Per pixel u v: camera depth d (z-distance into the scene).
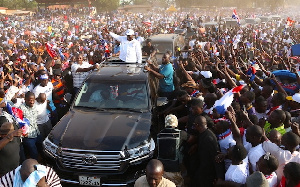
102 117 5.62
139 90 6.16
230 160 4.20
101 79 6.38
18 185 3.24
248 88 6.18
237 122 5.00
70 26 46.53
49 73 9.70
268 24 38.88
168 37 13.66
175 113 6.41
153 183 3.26
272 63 10.05
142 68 7.00
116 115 5.68
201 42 15.71
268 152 3.66
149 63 7.57
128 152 4.84
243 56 11.23
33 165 3.27
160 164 3.29
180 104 6.39
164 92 7.45
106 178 4.80
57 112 7.83
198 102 4.89
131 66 7.15
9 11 73.94
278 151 3.89
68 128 5.30
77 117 5.65
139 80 6.32
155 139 5.44
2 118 5.07
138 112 5.80
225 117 4.75
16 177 3.29
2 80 8.30
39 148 6.21
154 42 12.99
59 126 5.47
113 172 4.82
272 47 16.50
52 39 27.58
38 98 6.22
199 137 4.42
